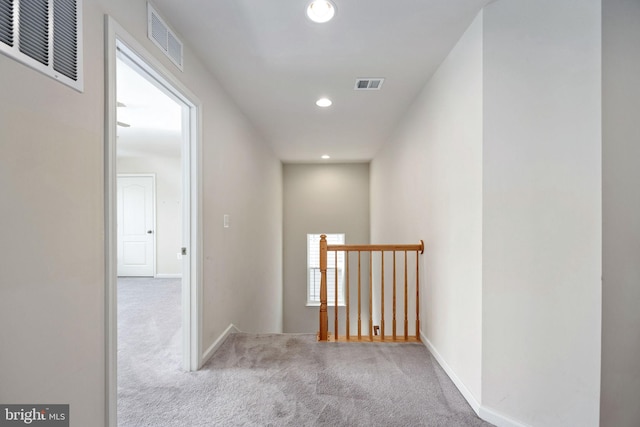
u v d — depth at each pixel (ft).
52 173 3.42
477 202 5.61
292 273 21.44
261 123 12.09
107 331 4.21
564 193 4.81
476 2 5.30
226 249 8.96
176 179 19.34
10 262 3.01
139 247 19.42
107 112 4.21
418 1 5.25
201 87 7.28
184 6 5.36
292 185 21.45
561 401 4.86
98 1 4.09
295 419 5.35
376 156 17.85
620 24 4.58
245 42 6.51
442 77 7.37
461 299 6.27
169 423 5.22
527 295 5.09
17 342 3.08
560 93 4.83
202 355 7.22
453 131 6.68
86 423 3.89
